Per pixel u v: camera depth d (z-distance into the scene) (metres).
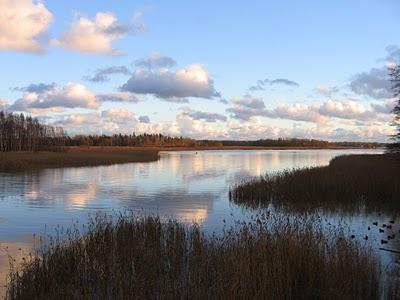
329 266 8.37
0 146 92.00
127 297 7.29
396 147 27.03
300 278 8.05
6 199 23.73
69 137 153.38
